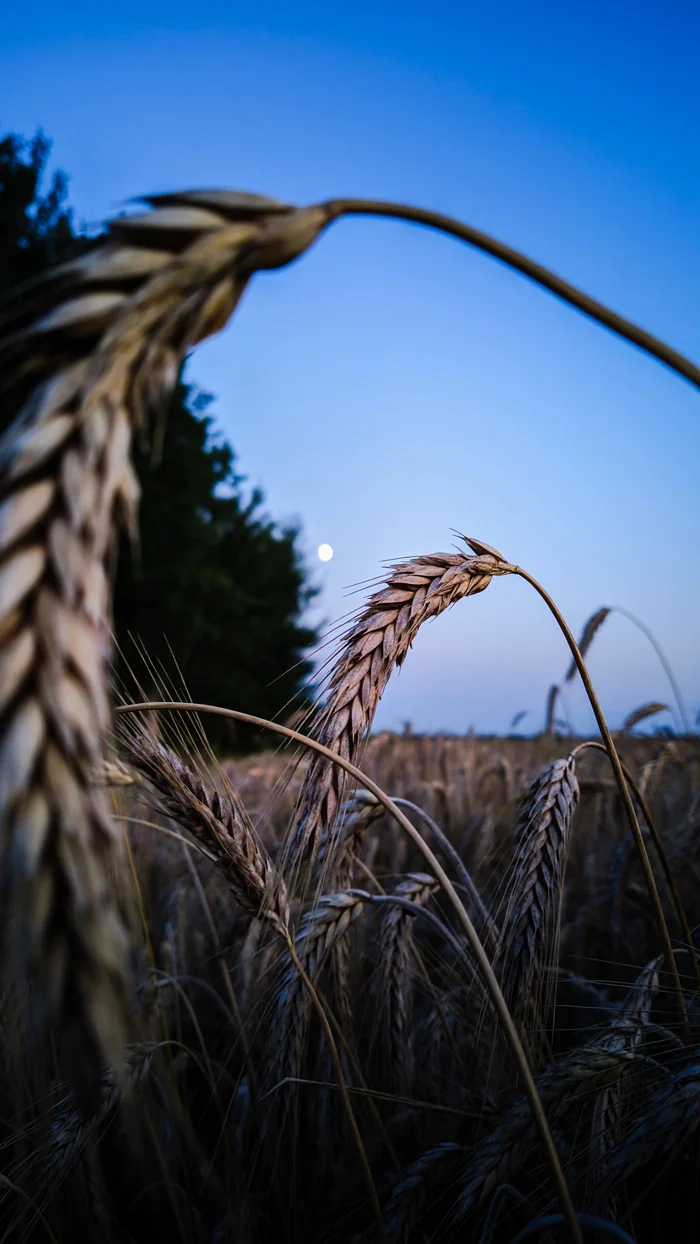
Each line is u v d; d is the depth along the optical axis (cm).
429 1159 218
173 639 3186
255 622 3934
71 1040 72
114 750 211
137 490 82
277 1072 235
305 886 235
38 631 75
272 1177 245
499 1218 227
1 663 73
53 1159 207
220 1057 348
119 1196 282
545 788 235
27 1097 229
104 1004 73
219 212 89
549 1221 146
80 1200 238
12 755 71
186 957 379
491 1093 249
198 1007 375
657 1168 213
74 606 76
